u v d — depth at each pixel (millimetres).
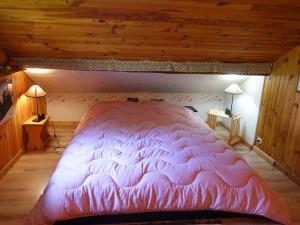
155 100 3924
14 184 2447
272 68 3027
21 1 1725
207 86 3830
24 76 3123
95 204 1391
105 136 2186
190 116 2871
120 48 2492
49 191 1485
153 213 1482
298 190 2510
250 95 3521
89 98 3986
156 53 2631
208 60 2867
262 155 3234
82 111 4051
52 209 1374
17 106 2922
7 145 2670
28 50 2504
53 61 2691
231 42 2449
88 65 2748
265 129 3201
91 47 2455
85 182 1492
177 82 3602
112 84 3590
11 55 2615
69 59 2697
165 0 1740
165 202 1425
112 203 1398
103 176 1530
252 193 1505
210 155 1840
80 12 1867
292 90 2695
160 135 2213
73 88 3703
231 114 3572
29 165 2820
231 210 1457
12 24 2027
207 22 2061
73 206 1377
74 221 1435
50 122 4043
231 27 2152
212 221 1484
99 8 1823
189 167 1638
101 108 2887
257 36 2340
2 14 1883
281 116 2879
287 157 2787
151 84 3637
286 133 2795
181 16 1959
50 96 3908
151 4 1786
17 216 2018
